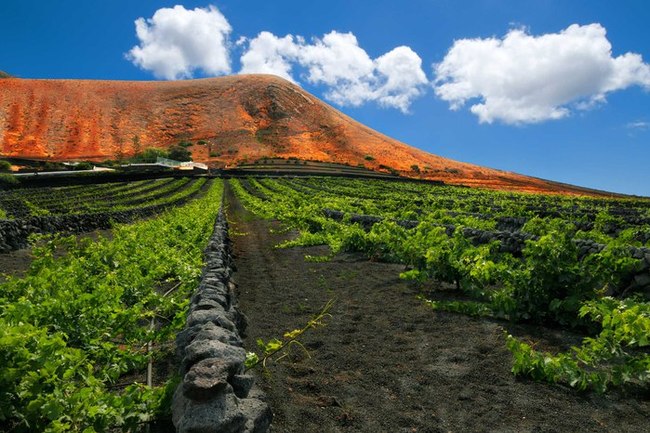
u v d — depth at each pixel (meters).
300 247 15.58
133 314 5.72
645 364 4.77
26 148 126.00
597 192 133.50
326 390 4.81
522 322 7.03
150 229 15.05
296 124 166.38
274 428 4.00
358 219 18.52
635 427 4.10
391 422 4.18
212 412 2.86
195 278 8.49
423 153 163.50
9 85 156.00
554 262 6.90
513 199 39.12
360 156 144.38
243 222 24.97
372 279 10.29
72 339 4.86
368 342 6.26
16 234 13.63
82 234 18.12
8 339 3.34
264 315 7.54
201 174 82.44
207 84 190.00
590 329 6.38
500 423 4.17
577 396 4.69
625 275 7.38
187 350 3.59
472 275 8.26
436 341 6.28
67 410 3.36
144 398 3.69
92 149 134.38
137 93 175.25
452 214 21.08
